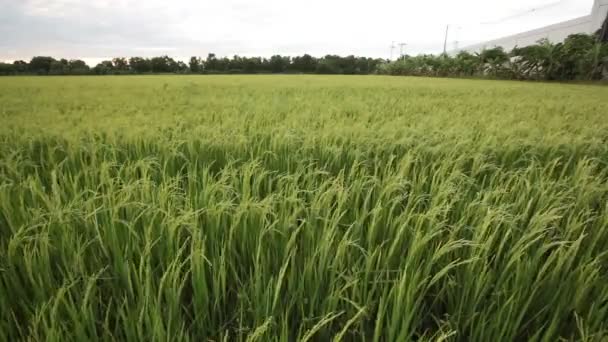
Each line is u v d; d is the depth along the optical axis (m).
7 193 1.80
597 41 23.30
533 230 1.50
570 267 1.44
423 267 1.44
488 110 5.75
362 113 5.18
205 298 1.23
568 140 3.22
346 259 1.45
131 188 1.63
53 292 1.23
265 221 1.59
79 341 1.03
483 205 1.68
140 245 1.52
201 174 2.38
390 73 48.97
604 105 6.73
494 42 45.06
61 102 5.93
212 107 5.48
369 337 1.22
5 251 1.44
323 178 2.36
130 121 3.82
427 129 3.59
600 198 2.00
